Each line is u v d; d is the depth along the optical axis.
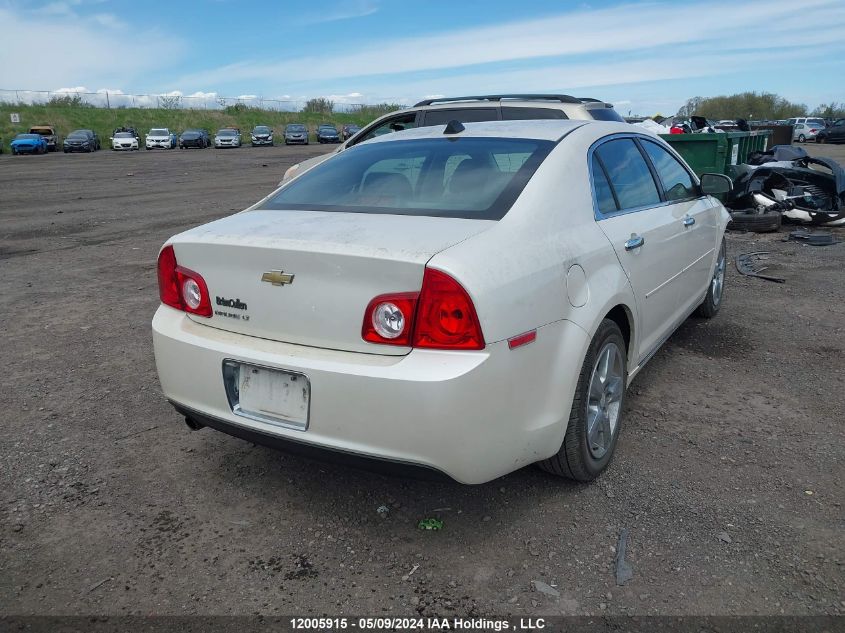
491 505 2.98
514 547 2.70
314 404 2.50
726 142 10.16
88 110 60.53
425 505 3.00
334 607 2.39
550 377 2.68
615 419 3.30
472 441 2.41
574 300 2.80
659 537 2.74
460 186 2.97
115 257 8.67
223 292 2.77
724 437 3.60
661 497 3.03
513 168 3.02
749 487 3.10
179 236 2.94
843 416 3.82
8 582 2.53
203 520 2.91
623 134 3.85
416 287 2.37
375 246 2.44
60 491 3.14
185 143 46.44
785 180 10.16
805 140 42.31
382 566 2.60
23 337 5.36
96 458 3.44
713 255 5.11
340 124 69.75
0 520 2.91
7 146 42.34
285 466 3.35
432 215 2.78
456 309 2.34
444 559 2.64
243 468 3.34
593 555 2.64
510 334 2.45
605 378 3.14
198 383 2.82
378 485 3.17
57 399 4.16
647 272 3.57
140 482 3.22
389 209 2.92
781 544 2.68
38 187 19.17
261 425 2.66
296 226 2.78
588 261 2.94
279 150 43.31
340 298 2.47
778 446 3.49
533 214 2.77
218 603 2.42
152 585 2.51
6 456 3.46
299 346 2.60
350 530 2.83
